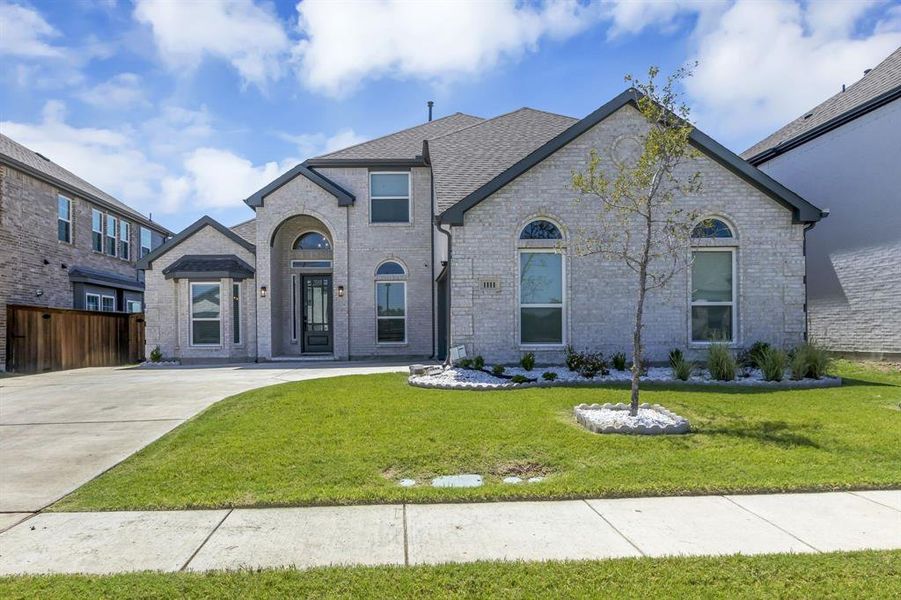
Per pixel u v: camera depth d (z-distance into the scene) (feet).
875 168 43.86
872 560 11.76
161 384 38.27
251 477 17.35
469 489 16.22
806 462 18.25
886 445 19.79
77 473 18.51
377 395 29.68
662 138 23.38
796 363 33.42
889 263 42.55
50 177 61.98
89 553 12.48
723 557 11.91
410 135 62.95
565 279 38.58
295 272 59.31
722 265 39.09
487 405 26.53
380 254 56.90
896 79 42.55
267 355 55.47
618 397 28.40
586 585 10.73
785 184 54.54
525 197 38.40
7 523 14.30
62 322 57.72
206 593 10.54
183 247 57.16
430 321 56.85
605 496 15.88
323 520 14.29
